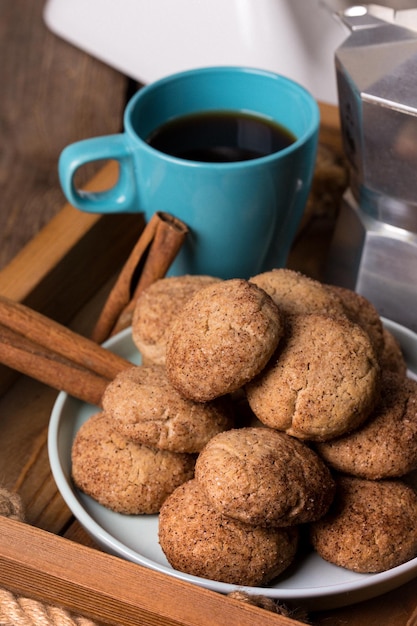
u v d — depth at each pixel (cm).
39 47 85
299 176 61
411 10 59
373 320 57
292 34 74
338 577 51
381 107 56
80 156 61
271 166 59
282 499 49
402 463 51
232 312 51
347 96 58
